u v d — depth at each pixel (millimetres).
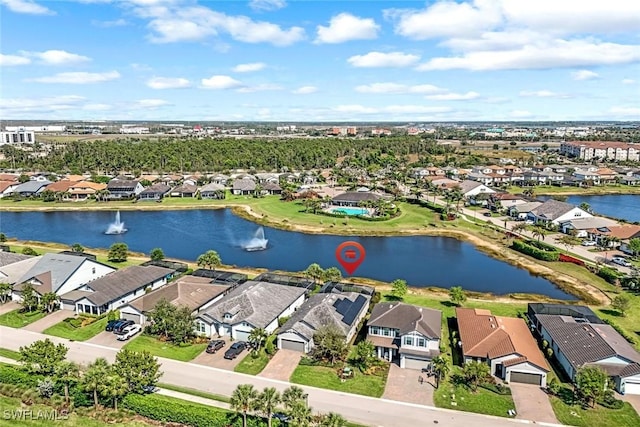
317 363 56438
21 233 128500
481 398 49406
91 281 76000
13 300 75562
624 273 91250
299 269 97625
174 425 44094
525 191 189125
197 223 141000
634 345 60625
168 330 61719
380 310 64625
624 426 45062
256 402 42469
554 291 85188
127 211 159125
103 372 46469
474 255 108438
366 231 128625
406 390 50875
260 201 171125
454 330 65938
